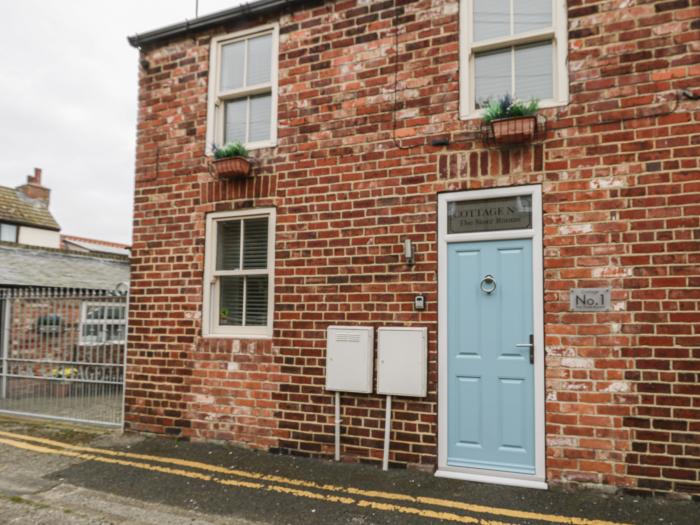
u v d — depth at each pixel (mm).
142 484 4500
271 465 4883
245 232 5824
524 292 4473
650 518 3641
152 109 6309
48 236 21938
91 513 3969
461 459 4547
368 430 4879
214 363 5605
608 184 4246
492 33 4895
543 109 4492
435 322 4715
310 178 5375
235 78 6066
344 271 5117
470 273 4660
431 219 4820
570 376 4215
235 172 5578
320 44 5473
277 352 5316
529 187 4492
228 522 3783
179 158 6082
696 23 4113
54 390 6824
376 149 5109
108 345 6547
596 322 4176
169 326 5891
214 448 5402
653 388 3986
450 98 4855
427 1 5035
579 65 4422
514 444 4391
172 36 6270
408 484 4359
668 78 4148
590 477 4098
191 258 5887
